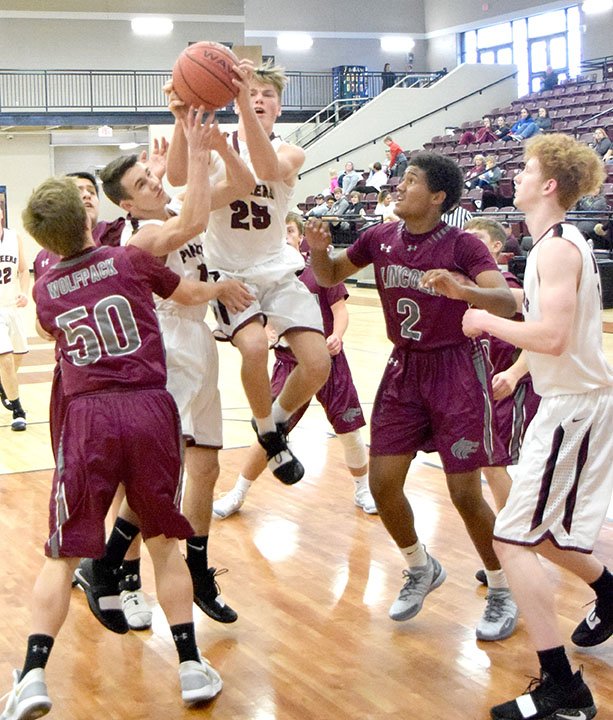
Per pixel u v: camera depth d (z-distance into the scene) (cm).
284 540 505
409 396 380
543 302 306
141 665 366
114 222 386
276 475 404
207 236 401
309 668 359
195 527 384
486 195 1753
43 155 2594
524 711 310
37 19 2483
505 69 2614
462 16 2941
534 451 321
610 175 1656
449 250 361
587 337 314
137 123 2353
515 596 317
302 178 2417
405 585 397
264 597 429
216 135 344
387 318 383
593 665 357
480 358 379
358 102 2675
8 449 722
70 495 310
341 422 546
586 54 2572
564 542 317
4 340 778
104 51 2552
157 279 326
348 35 3042
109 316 317
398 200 363
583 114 2059
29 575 456
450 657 366
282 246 407
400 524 388
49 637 305
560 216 329
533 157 327
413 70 3111
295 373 404
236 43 2661
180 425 327
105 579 362
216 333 402
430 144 2334
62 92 2519
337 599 426
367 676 351
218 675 341
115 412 313
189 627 329
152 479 318
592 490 320
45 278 329
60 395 333
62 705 334
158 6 2575
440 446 376
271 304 404
